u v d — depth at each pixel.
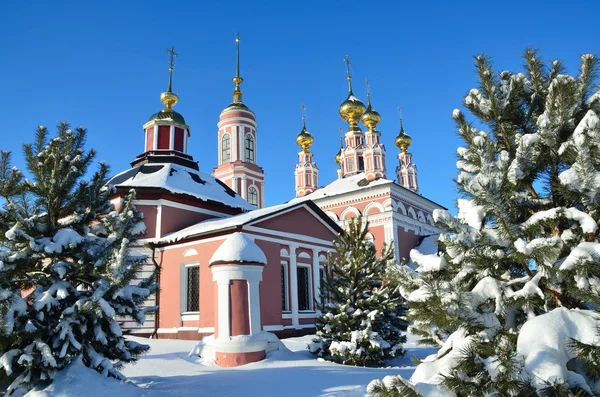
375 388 3.85
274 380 8.89
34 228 7.39
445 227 4.49
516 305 4.11
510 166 4.33
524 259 4.01
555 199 4.43
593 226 3.82
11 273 7.04
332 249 22.39
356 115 51.91
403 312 12.77
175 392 7.88
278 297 18.66
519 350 3.67
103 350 7.77
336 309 12.32
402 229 37.75
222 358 11.12
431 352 13.89
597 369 3.38
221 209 23.55
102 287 7.20
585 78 4.52
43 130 8.24
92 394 6.71
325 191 42.00
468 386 3.63
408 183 57.38
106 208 8.47
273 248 19.12
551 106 4.40
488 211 4.25
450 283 4.36
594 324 3.63
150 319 19.02
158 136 27.14
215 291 11.98
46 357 6.64
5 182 7.73
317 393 7.70
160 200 20.78
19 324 6.77
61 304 7.41
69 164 8.01
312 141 55.38
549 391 3.26
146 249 19.91
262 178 42.00
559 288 4.13
